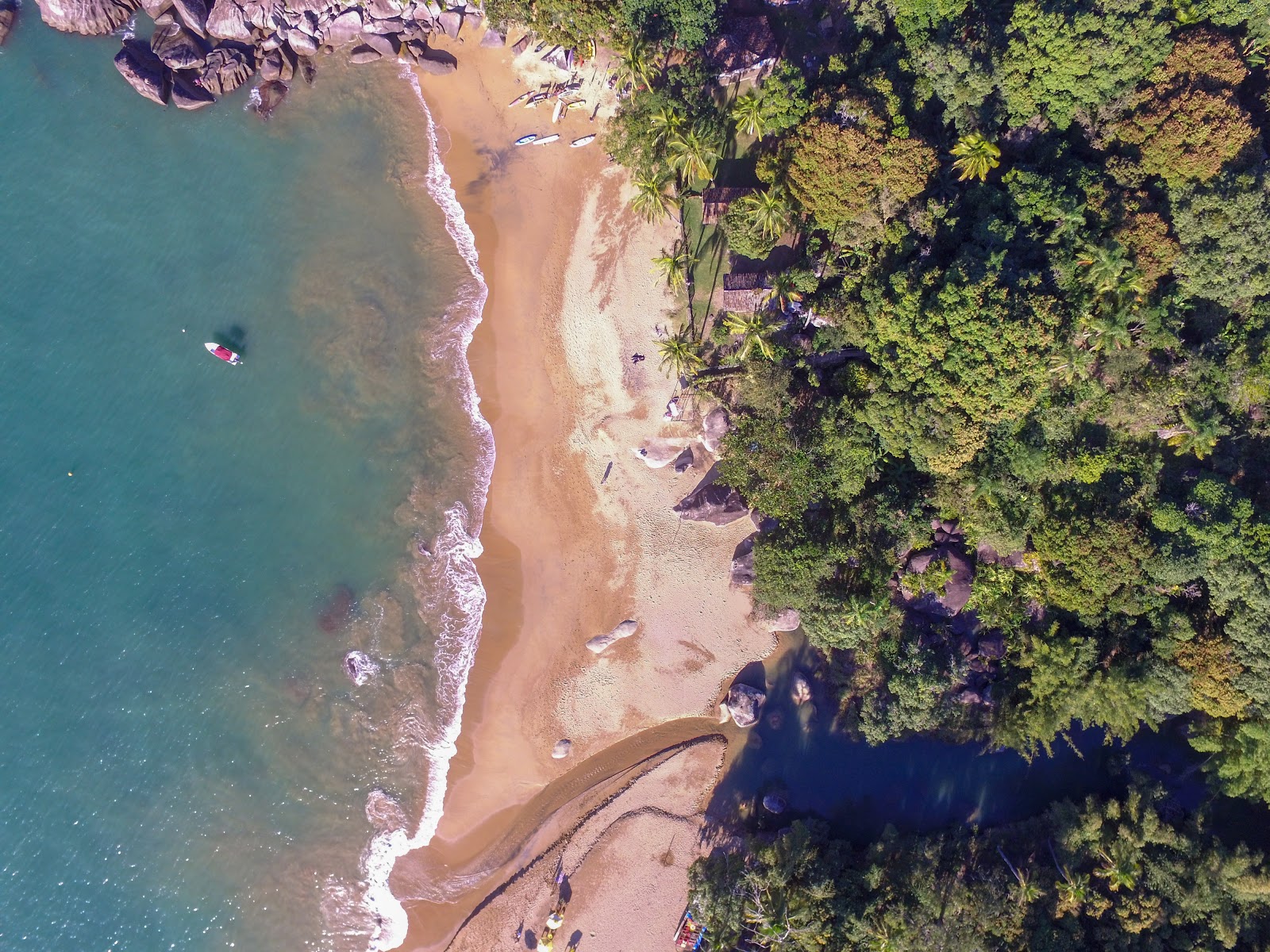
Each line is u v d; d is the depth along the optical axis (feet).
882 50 155.74
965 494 154.20
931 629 165.17
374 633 169.99
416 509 171.53
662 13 152.25
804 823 163.73
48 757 166.91
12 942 163.32
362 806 168.25
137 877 165.78
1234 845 158.81
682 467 172.04
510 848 168.86
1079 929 151.84
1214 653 147.13
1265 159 143.84
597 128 172.65
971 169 146.51
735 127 165.99
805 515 161.27
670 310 171.32
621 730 171.83
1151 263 144.66
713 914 152.76
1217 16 145.07
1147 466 153.69
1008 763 169.07
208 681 169.37
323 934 166.50
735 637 172.65
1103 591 150.61
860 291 154.81
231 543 171.73
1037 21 142.20
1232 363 149.28
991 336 137.08
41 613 169.07
